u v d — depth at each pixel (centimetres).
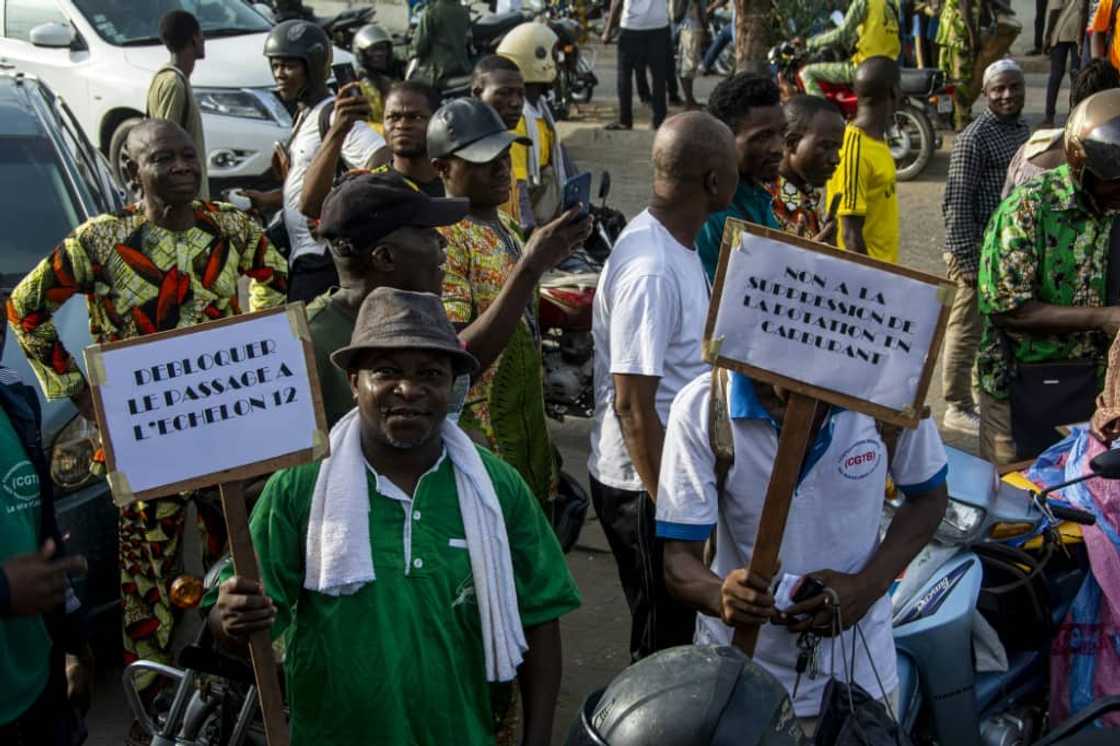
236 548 275
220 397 278
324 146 556
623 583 426
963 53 1352
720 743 212
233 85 1094
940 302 289
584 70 1599
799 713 324
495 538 291
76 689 339
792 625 307
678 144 392
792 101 532
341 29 1531
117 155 919
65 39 1017
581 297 663
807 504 313
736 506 321
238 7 1210
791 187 536
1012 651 420
